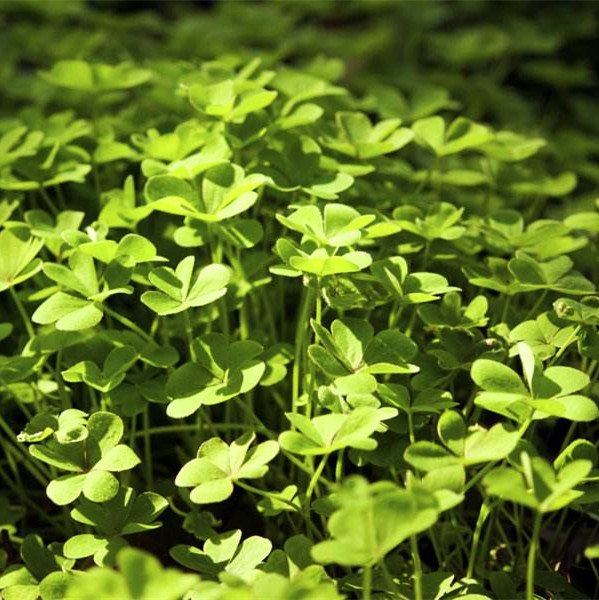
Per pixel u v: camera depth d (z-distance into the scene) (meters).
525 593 0.66
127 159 0.79
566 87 1.23
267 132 0.73
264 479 0.70
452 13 1.42
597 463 0.64
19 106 1.04
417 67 1.24
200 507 0.69
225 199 0.67
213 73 0.79
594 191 0.97
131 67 0.84
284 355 0.68
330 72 0.88
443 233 0.69
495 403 0.61
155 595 0.56
